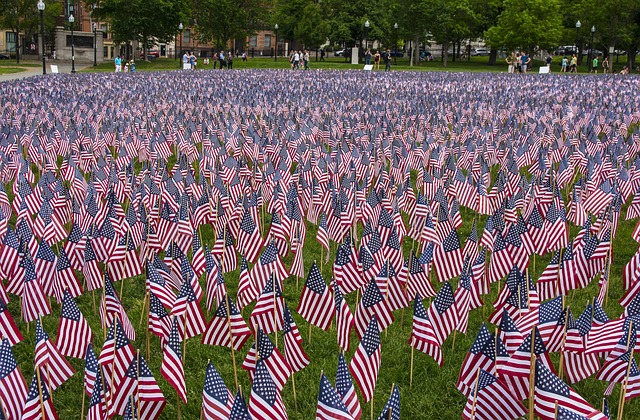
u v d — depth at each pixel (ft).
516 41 242.17
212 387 17.43
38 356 20.79
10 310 31.07
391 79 150.00
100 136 65.05
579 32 254.27
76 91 107.96
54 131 62.59
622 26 237.66
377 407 23.47
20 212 38.60
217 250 33.42
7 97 94.32
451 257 31.45
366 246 31.81
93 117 77.82
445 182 46.44
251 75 164.04
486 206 43.65
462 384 21.26
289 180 47.96
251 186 49.93
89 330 23.86
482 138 63.16
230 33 269.44
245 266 28.94
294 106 90.53
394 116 80.02
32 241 33.88
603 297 30.07
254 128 69.00
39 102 88.38
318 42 272.31
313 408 23.29
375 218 40.04
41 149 56.18
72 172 48.44
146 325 29.43
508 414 18.98
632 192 49.83
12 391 18.90
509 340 21.94
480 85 130.93
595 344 22.95
